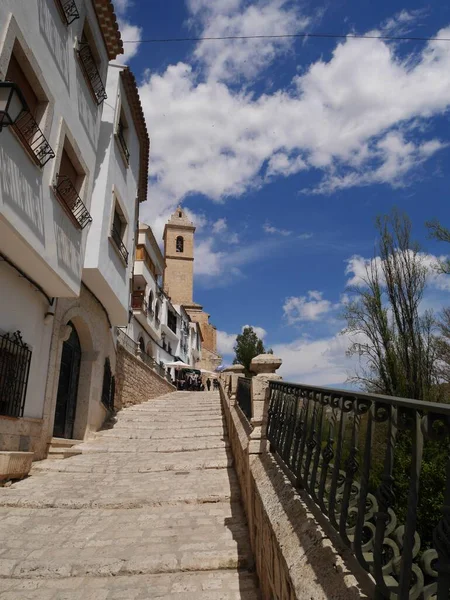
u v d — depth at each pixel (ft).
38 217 23.77
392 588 5.29
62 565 13.34
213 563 13.38
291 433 11.59
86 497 20.16
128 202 43.04
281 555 8.23
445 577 4.32
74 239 29.53
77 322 36.24
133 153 45.52
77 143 29.86
